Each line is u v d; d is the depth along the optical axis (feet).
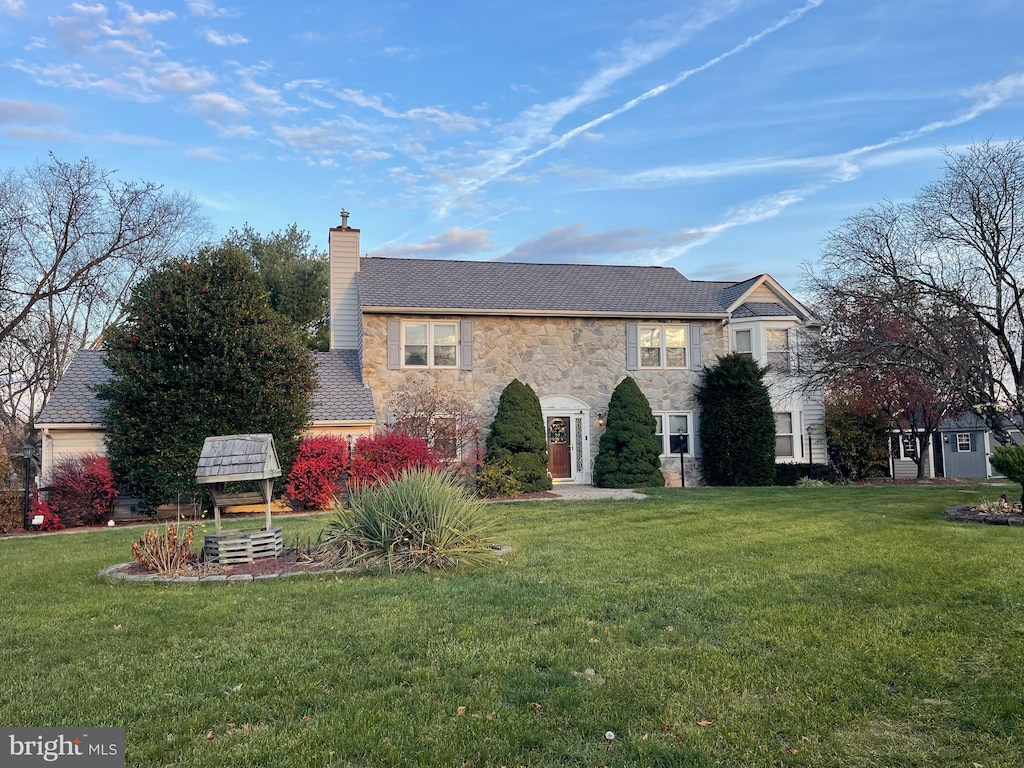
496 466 57.31
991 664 14.76
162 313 50.60
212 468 27.84
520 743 11.64
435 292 67.15
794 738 11.80
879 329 49.70
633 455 63.72
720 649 16.02
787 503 44.19
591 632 17.44
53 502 49.03
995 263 45.78
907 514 38.19
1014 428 51.49
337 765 10.93
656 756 11.14
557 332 67.72
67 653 16.52
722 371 67.56
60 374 90.84
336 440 55.42
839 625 17.57
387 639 17.03
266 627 18.34
